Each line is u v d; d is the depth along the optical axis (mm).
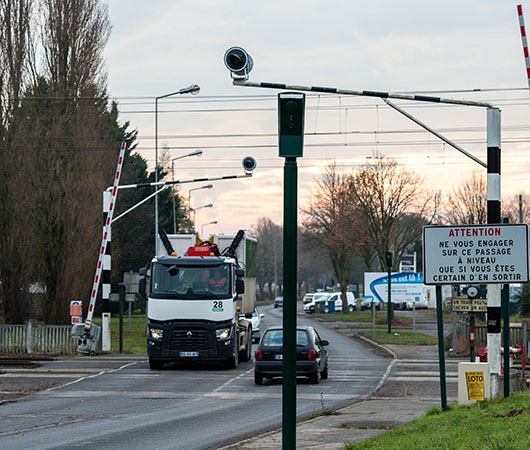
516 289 60500
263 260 162625
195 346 27812
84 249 47656
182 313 27859
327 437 13852
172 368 29141
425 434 12031
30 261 45406
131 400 20328
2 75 46125
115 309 80375
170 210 84062
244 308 31531
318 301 91000
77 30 48406
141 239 74312
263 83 16984
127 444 13547
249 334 33250
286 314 9023
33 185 46469
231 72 16375
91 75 48781
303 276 163750
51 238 47156
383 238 63750
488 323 16250
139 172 77562
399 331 51125
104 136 51000
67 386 23438
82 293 47844
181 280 28234
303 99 9164
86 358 33156
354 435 14039
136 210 73688
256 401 20094
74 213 47250
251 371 28188
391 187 63219
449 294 85625
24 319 46062
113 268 66250
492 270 14648
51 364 30406
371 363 30703
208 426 15750
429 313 82688
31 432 14961
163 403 19719
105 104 51531
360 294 149375
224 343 27859
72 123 48000
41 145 46844
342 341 44688
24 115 46562
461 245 14758
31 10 47250
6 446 13312
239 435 14578
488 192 16500
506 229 14609
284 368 9016
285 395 8977
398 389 22359
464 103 16875
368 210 63562
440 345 15016
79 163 47781
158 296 28062
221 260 28609
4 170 45438
